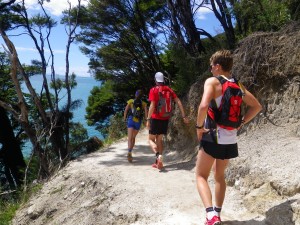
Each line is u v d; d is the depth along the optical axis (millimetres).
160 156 6918
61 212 6824
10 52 11836
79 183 7238
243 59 6918
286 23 7656
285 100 6250
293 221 3787
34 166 13414
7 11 14719
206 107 3562
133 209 5246
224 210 4699
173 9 11188
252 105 3895
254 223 4141
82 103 15781
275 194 4520
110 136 13227
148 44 15633
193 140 7902
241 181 5160
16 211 8133
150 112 6859
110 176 6832
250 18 9031
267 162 5055
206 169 3889
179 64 9930
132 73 16859
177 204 5113
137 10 15195
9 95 21516
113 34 15977
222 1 9852
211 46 11016
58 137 13961
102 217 5535
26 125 11992
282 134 5871
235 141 3814
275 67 6477
